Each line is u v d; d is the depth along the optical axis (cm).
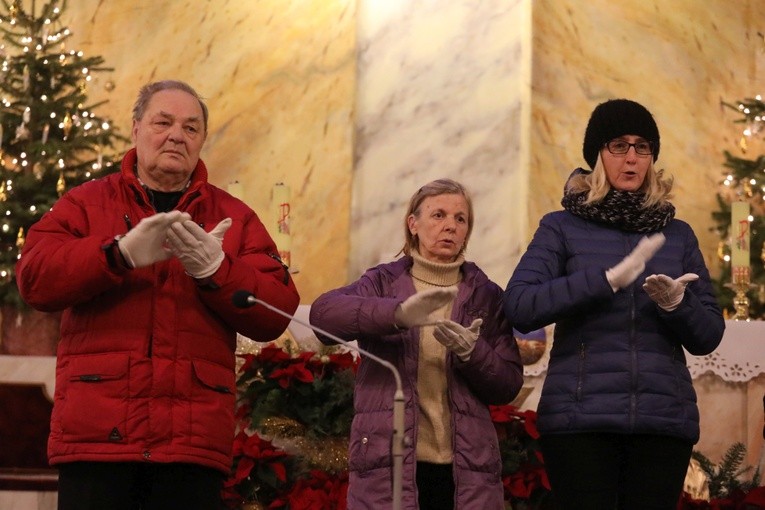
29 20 1288
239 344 834
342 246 1355
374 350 628
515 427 760
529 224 1301
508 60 1331
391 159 1354
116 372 535
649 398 598
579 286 593
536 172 1316
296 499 736
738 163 1351
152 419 534
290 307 572
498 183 1315
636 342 608
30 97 1240
